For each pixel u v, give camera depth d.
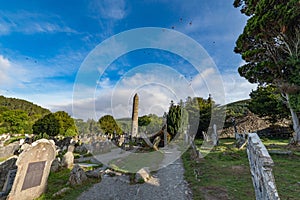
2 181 4.66
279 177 4.50
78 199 3.71
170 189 4.09
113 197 3.80
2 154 9.41
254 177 2.87
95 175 5.29
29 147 3.85
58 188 4.41
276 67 10.01
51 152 4.42
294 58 9.47
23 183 3.65
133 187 4.38
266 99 16.67
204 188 3.92
